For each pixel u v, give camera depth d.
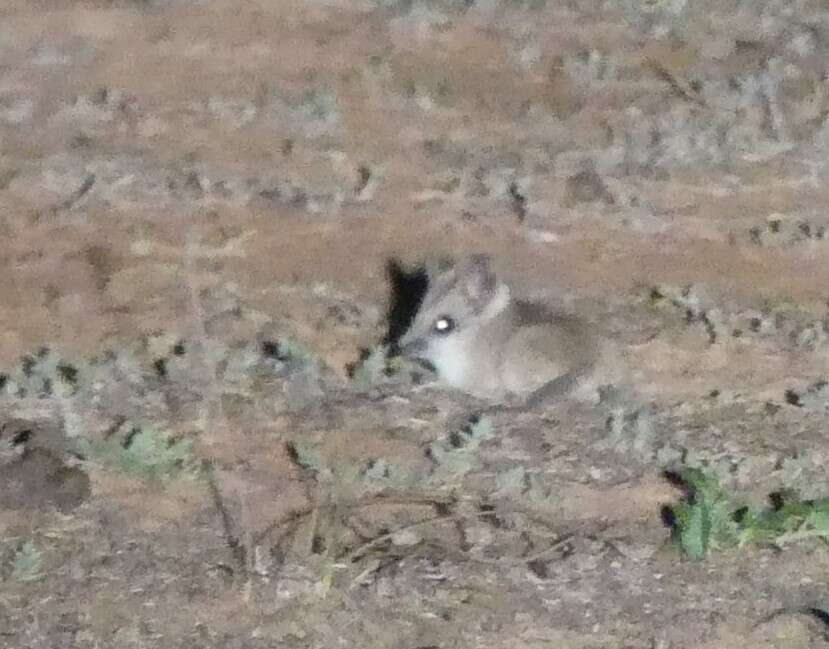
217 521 10.92
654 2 17.52
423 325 12.07
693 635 10.38
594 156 15.27
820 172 15.36
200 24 16.56
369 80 15.96
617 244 14.24
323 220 14.13
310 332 12.88
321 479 11.35
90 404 11.86
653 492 11.55
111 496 11.07
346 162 14.87
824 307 13.73
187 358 12.38
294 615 10.26
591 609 10.52
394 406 12.16
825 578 10.88
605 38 16.97
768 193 15.05
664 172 15.16
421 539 10.95
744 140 15.66
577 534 11.12
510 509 11.29
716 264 14.13
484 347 12.15
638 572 10.83
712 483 11.38
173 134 15.02
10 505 10.92
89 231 13.77
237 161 14.73
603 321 13.31
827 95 16.38
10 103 15.24
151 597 10.30
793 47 17.11
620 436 11.97
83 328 12.69
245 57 16.12
